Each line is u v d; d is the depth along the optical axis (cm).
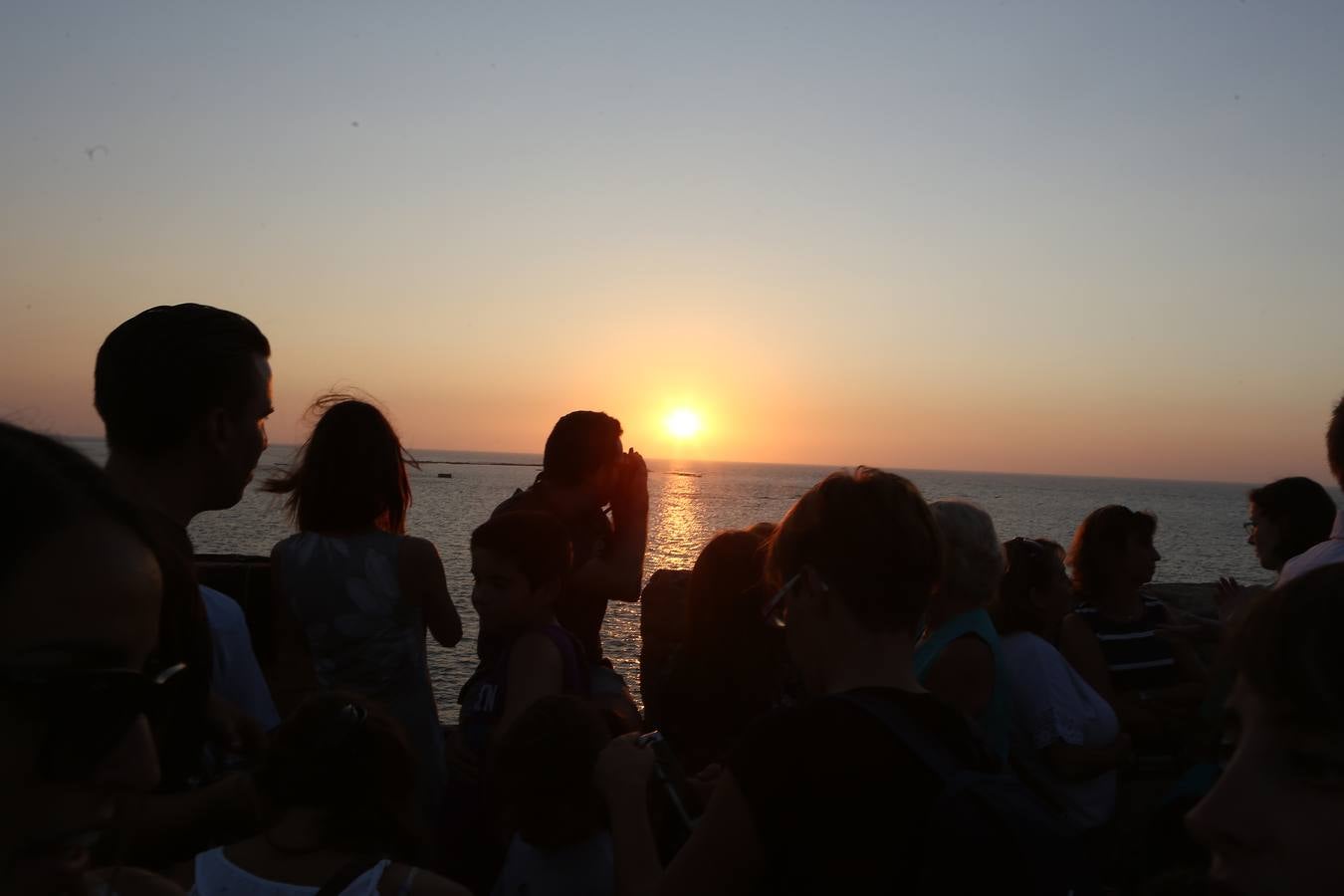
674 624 390
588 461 394
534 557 320
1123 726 436
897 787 169
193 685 149
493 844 319
